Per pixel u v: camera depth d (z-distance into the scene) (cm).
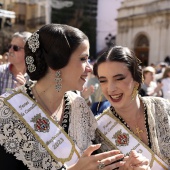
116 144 191
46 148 145
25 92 153
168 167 189
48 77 151
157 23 2188
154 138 191
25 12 2488
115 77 180
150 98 204
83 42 149
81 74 150
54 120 152
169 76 612
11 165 138
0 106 145
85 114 169
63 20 2569
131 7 2403
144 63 2361
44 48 146
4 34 2020
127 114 194
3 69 334
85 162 137
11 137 140
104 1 2727
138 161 151
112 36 2670
